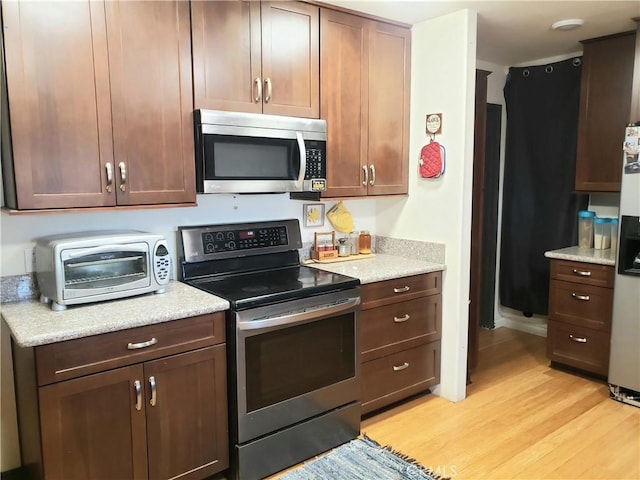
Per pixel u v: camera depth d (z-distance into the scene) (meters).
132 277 2.08
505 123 4.22
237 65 2.30
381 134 2.94
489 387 3.19
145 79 2.04
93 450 1.79
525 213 4.11
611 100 3.26
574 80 3.71
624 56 3.17
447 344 2.99
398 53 2.97
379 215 3.36
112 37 1.95
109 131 1.97
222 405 2.11
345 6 2.63
